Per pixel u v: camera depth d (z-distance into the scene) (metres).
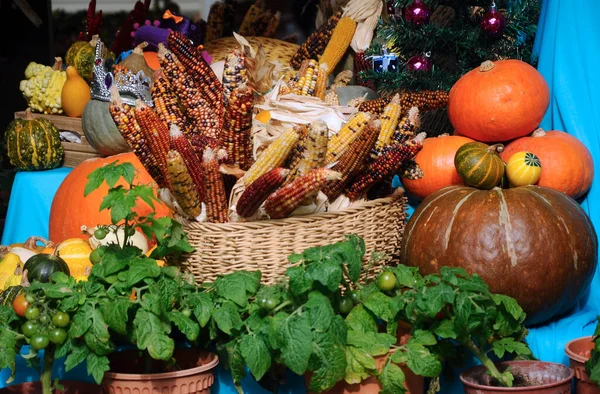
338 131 2.54
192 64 2.57
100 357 2.07
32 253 2.75
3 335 2.10
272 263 2.32
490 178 2.42
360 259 2.10
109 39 5.39
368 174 2.51
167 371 2.25
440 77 2.91
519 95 2.62
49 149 3.51
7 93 5.23
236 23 4.80
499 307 2.15
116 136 3.18
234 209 2.34
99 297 2.10
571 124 2.75
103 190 3.02
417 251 2.38
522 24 2.91
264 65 2.87
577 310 2.52
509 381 2.07
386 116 2.55
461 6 2.96
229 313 2.11
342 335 2.01
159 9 5.65
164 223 2.24
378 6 3.40
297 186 2.22
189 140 2.46
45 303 2.08
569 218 2.33
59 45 5.41
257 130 2.57
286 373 2.30
